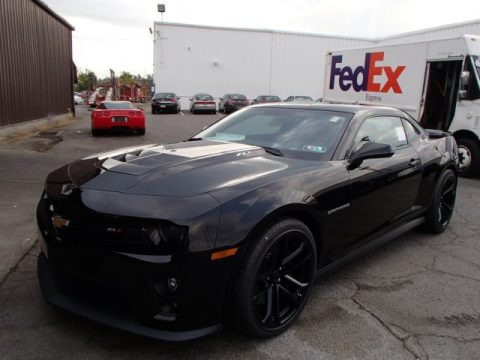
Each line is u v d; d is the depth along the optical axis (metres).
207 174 2.60
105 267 2.27
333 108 3.76
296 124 3.62
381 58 10.74
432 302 3.17
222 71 33.53
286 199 2.54
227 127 3.95
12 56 12.41
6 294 3.02
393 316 2.94
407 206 4.07
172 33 32.12
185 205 2.25
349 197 3.09
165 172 2.61
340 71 12.57
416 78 9.64
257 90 34.38
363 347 2.57
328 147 3.27
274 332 2.59
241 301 2.36
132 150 3.24
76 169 2.88
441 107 9.49
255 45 33.56
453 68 8.95
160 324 2.24
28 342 2.48
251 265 2.36
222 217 2.27
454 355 2.52
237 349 2.49
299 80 34.97
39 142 11.28
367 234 3.47
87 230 2.30
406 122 4.34
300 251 2.71
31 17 14.31
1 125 11.59
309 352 2.49
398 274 3.65
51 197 2.57
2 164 7.96
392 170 3.67
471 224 5.20
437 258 4.05
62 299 2.52
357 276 3.58
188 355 2.42
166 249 2.17
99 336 2.56
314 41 34.41
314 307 3.02
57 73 18.00
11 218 4.70
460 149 8.62
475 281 3.56
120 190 2.41
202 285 2.22
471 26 20.42
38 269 2.77
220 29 32.78
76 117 22.16
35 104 14.80
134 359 2.37
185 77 33.06
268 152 3.27
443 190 4.67
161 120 22.36
